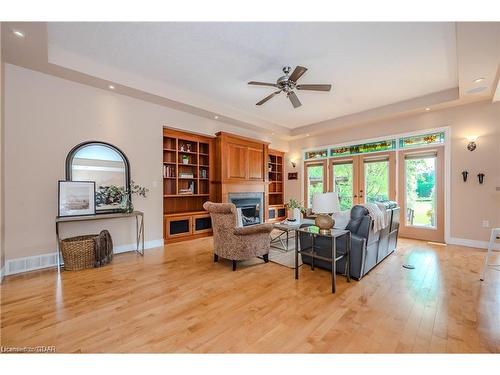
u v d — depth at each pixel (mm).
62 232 3297
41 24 2213
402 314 2004
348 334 1741
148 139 4195
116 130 3799
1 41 2432
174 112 4578
